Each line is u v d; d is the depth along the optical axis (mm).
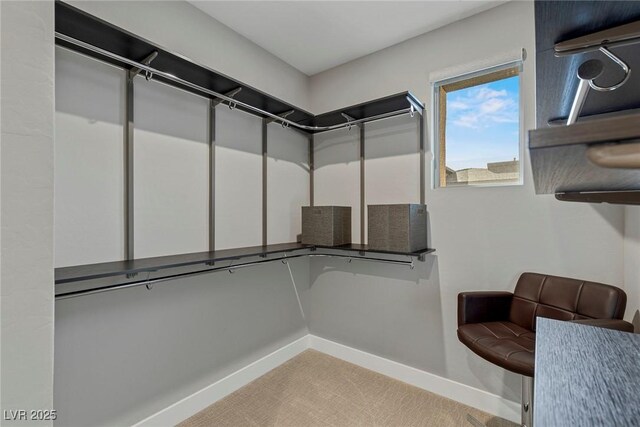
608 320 1219
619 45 399
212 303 1946
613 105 540
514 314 1646
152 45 1345
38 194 667
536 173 336
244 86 1775
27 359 647
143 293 1608
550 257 1672
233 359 2068
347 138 2529
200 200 1899
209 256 1724
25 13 654
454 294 1989
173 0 1755
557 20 404
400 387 2102
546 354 625
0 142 618
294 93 2594
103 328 1459
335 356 2557
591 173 319
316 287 2697
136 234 1595
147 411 1617
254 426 1703
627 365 575
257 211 2266
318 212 2307
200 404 1845
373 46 2281
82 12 1111
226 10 1886
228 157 2068
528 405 1360
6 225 624
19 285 639
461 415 1798
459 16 1936
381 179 2338
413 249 1934
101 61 1465
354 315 2453
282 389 2068
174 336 1742
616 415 427
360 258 2416
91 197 1430
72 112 1372
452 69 1972
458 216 1983
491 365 1837
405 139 2225
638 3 353
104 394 1459
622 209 1479
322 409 1848
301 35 2145
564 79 501
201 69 1567
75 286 1367
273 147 2410
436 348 2049
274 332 2385
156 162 1682
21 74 646
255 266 2238
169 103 1745
